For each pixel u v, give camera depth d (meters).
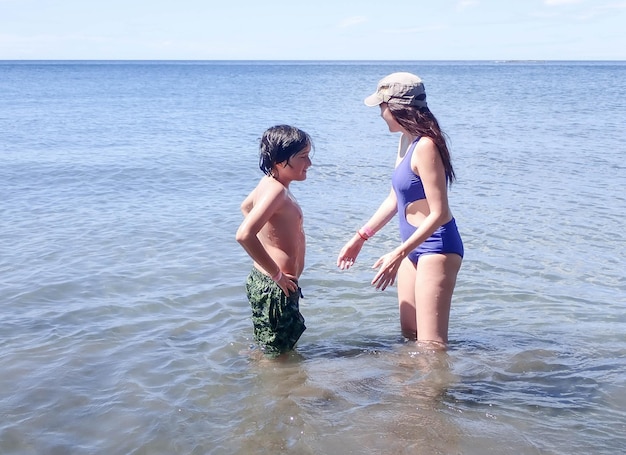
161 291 3.45
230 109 18.27
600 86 31.95
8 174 7.16
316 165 7.88
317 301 3.30
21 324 2.97
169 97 24.55
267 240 2.53
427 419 2.06
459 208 5.40
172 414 2.14
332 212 5.32
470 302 3.27
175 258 4.05
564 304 3.24
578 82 37.38
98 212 5.36
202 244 4.38
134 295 3.39
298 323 2.60
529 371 2.43
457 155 8.69
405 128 2.50
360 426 2.03
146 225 4.90
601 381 2.34
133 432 2.04
